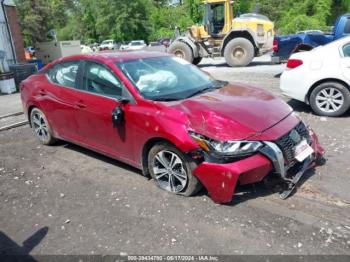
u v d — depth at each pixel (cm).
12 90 1226
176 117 356
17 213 368
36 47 2194
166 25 5588
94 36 5975
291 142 354
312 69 633
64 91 488
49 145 570
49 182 436
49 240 319
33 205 382
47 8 4209
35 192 412
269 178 359
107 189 407
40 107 538
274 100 409
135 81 412
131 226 331
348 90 612
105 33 5409
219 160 329
